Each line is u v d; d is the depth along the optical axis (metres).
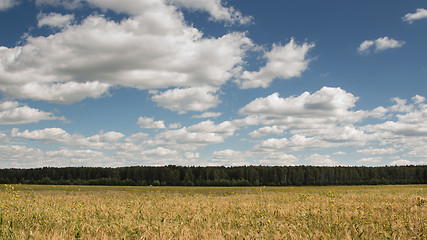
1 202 13.54
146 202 15.58
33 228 8.77
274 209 13.22
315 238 8.10
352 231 8.89
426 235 8.48
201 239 7.87
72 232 8.33
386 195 21.20
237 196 20.80
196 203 14.91
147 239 7.91
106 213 11.45
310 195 20.64
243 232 8.62
